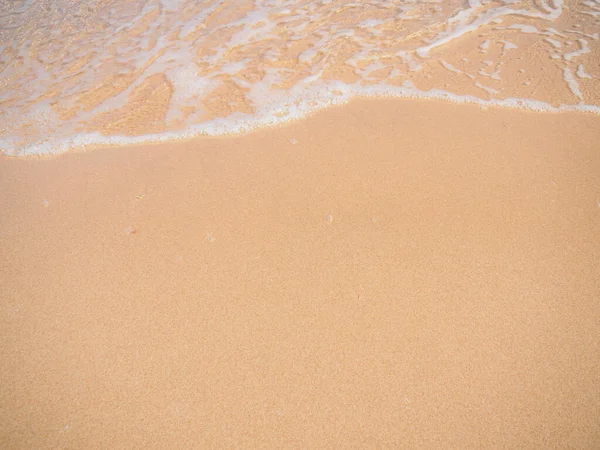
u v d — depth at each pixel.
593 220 2.60
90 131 3.46
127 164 3.15
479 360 2.03
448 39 4.27
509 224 2.60
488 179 2.87
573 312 2.17
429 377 1.98
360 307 2.25
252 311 2.26
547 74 3.77
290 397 1.95
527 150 3.07
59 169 3.14
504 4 4.74
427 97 3.61
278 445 1.82
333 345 2.11
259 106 3.61
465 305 2.23
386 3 4.85
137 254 2.56
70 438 1.86
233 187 2.92
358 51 4.18
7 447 1.83
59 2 5.12
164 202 2.85
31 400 1.97
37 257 2.57
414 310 2.23
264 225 2.68
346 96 3.66
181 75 3.96
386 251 2.50
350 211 2.72
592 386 1.92
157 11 4.88
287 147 3.20
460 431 1.82
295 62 4.07
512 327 2.13
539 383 1.94
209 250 2.56
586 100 3.47
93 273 2.47
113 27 4.64
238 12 4.79
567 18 4.47
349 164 3.03
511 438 1.80
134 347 2.14
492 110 3.44
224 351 2.11
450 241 2.53
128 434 1.86
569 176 2.87
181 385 2.00
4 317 2.28
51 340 2.18
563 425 1.82
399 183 2.88
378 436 1.82
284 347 2.11
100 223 2.74
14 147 3.36
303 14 4.74
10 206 2.88
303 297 2.31
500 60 3.97
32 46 4.43
